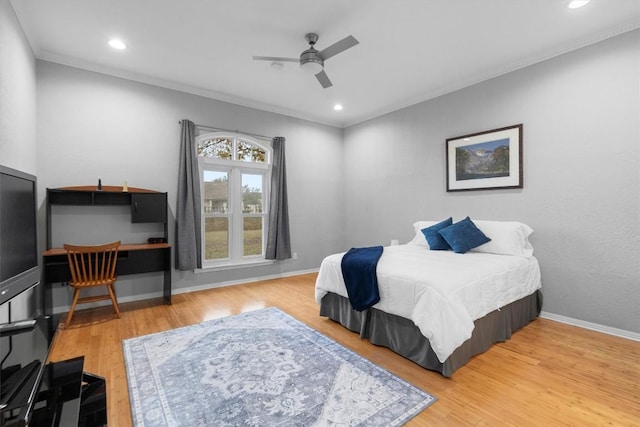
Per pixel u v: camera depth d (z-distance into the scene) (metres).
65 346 2.63
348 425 1.68
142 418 1.74
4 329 1.60
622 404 1.85
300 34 3.01
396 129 5.04
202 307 3.67
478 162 3.91
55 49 3.29
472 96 3.99
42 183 3.36
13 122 2.52
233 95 4.61
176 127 4.23
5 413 0.96
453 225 3.68
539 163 3.38
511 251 3.27
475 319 2.41
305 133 5.56
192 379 2.13
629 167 2.80
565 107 3.18
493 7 2.58
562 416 1.75
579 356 2.46
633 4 2.53
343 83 4.17
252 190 5.09
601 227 2.96
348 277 2.89
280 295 4.20
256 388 2.03
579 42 3.05
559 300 3.24
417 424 1.69
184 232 4.13
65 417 1.22
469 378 2.14
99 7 2.58
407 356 2.41
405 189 4.90
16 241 1.67
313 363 2.35
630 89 2.78
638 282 2.76
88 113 3.62
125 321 3.21
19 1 2.49
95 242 3.65
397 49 3.28
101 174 3.70
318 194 5.74
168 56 3.45
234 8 2.61
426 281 2.30
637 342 2.72
